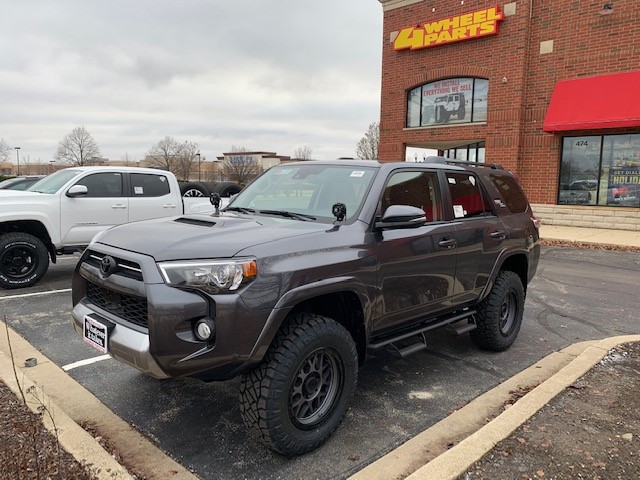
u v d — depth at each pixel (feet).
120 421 11.27
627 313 21.18
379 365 15.17
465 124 53.16
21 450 9.37
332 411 10.45
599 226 46.52
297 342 9.49
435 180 14.11
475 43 51.42
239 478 9.34
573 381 12.97
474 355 16.15
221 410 12.02
